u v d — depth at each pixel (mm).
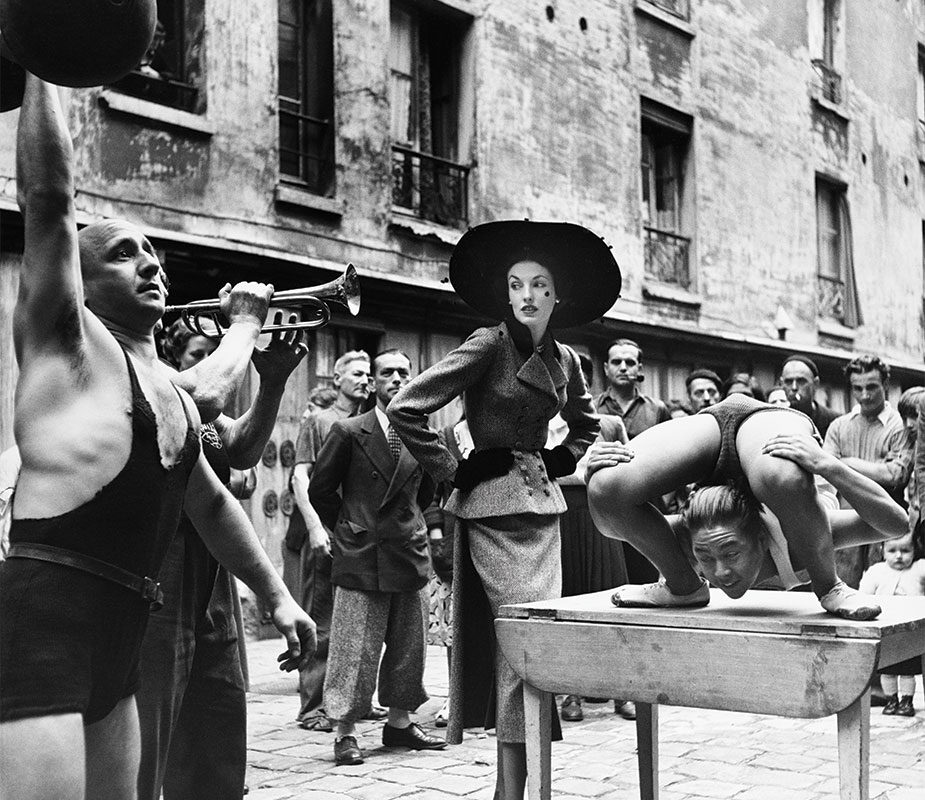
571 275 4211
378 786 4820
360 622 5426
